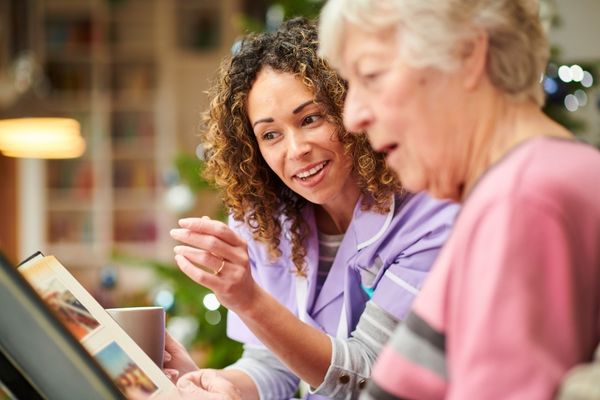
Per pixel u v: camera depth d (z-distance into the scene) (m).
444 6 0.94
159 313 1.43
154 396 1.20
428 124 0.97
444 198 1.03
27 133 6.23
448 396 0.88
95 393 1.02
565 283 0.85
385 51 0.96
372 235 1.66
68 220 8.75
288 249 1.79
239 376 1.78
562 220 0.87
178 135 8.64
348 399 1.55
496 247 0.86
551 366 0.82
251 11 8.57
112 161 8.78
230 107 1.67
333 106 1.56
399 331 0.96
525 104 1.00
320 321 1.74
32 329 1.03
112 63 8.75
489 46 0.97
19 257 8.46
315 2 3.37
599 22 4.19
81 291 1.24
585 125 3.27
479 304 0.85
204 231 1.40
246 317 1.46
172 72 8.56
